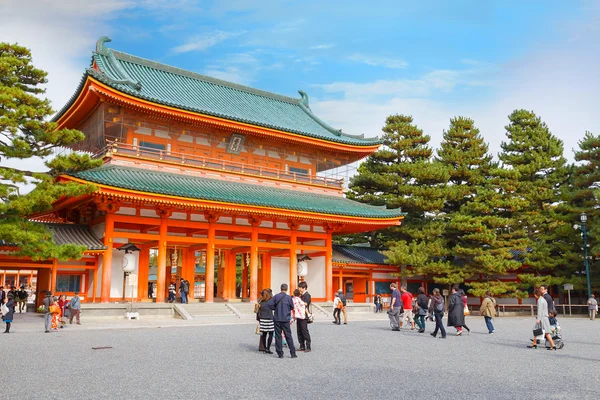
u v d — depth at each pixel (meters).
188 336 23.77
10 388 11.88
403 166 54.75
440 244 52.44
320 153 51.72
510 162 57.56
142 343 20.77
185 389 11.91
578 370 15.28
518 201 51.97
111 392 11.55
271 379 13.21
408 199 53.78
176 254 42.25
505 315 51.34
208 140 44.75
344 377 13.58
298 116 56.94
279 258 48.31
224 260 45.97
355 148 51.53
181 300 38.94
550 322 21.22
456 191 55.41
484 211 52.38
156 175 39.91
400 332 27.39
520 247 50.88
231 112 47.22
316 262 48.19
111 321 31.53
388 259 52.72
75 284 37.34
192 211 39.78
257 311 18.72
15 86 29.67
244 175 45.47
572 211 52.06
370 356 17.66
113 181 34.09
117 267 38.56
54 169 30.28
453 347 20.80
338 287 55.62
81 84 37.66
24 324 28.72
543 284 51.44
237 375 13.74
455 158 56.78
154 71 49.62
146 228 39.94
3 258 33.69
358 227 48.75
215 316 35.38
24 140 28.81
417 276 57.59
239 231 41.81
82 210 38.44
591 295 47.12
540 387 12.59
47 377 13.24
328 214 43.09
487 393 11.81
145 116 41.22
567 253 51.28
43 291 38.06
